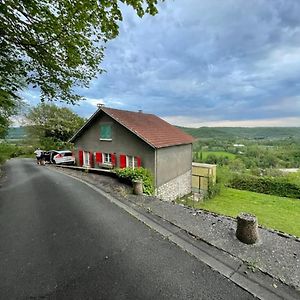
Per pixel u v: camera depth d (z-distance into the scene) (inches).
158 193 559.2
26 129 1282.0
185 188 717.3
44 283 129.3
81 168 627.2
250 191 802.8
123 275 138.3
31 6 192.4
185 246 176.9
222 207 574.9
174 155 637.3
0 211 259.1
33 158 1369.3
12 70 256.4
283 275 139.8
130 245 177.5
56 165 846.5
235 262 154.3
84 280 132.7
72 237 190.4
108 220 230.5
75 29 219.5
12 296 118.2
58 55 252.7
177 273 141.3
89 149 732.7
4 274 137.0
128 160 610.9
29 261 152.2
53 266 146.6
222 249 171.2
